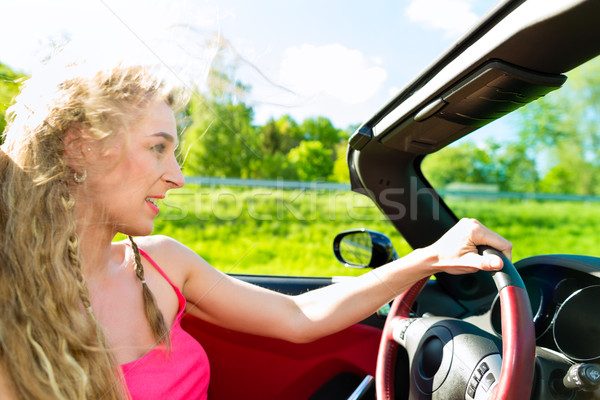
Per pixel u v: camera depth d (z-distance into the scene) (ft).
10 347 2.10
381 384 3.92
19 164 2.32
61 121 2.33
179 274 3.73
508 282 2.50
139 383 2.92
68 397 2.19
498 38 2.69
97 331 2.45
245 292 3.92
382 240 4.43
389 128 3.86
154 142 2.56
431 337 3.57
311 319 3.74
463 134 3.79
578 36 2.45
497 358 3.10
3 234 2.24
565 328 3.17
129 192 2.54
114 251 3.36
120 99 2.42
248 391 4.78
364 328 4.91
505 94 3.08
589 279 3.28
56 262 2.29
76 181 2.44
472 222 2.81
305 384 4.83
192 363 3.32
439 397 3.26
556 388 2.90
